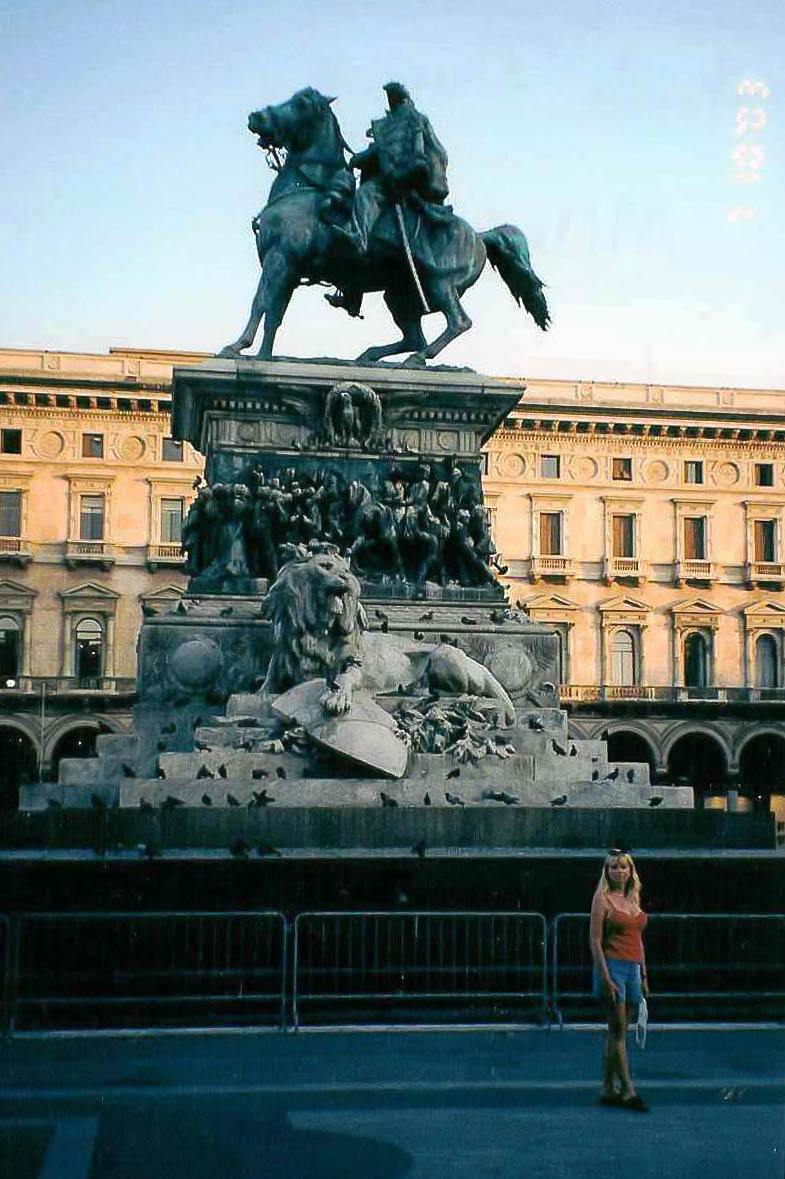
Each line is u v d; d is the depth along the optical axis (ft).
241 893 32.86
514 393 52.60
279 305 53.62
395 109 55.62
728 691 215.31
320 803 39.73
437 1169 19.29
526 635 49.90
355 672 42.63
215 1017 29.81
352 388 51.47
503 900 33.63
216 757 40.50
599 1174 19.07
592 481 224.33
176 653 48.06
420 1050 27.40
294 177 55.06
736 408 225.76
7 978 29.25
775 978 31.68
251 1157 19.89
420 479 52.49
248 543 51.16
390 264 54.90
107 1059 26.43
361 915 30.63
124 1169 19.30
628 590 223.51
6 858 33.32
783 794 216.33
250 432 51.88
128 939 29.89
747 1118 22.31
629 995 23.91
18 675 206.59
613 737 213.66
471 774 41.86
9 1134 21.12
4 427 212.02
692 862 34.53
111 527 212.64
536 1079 24.89
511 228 56.13
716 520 226.17
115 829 37.11
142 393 212.84
